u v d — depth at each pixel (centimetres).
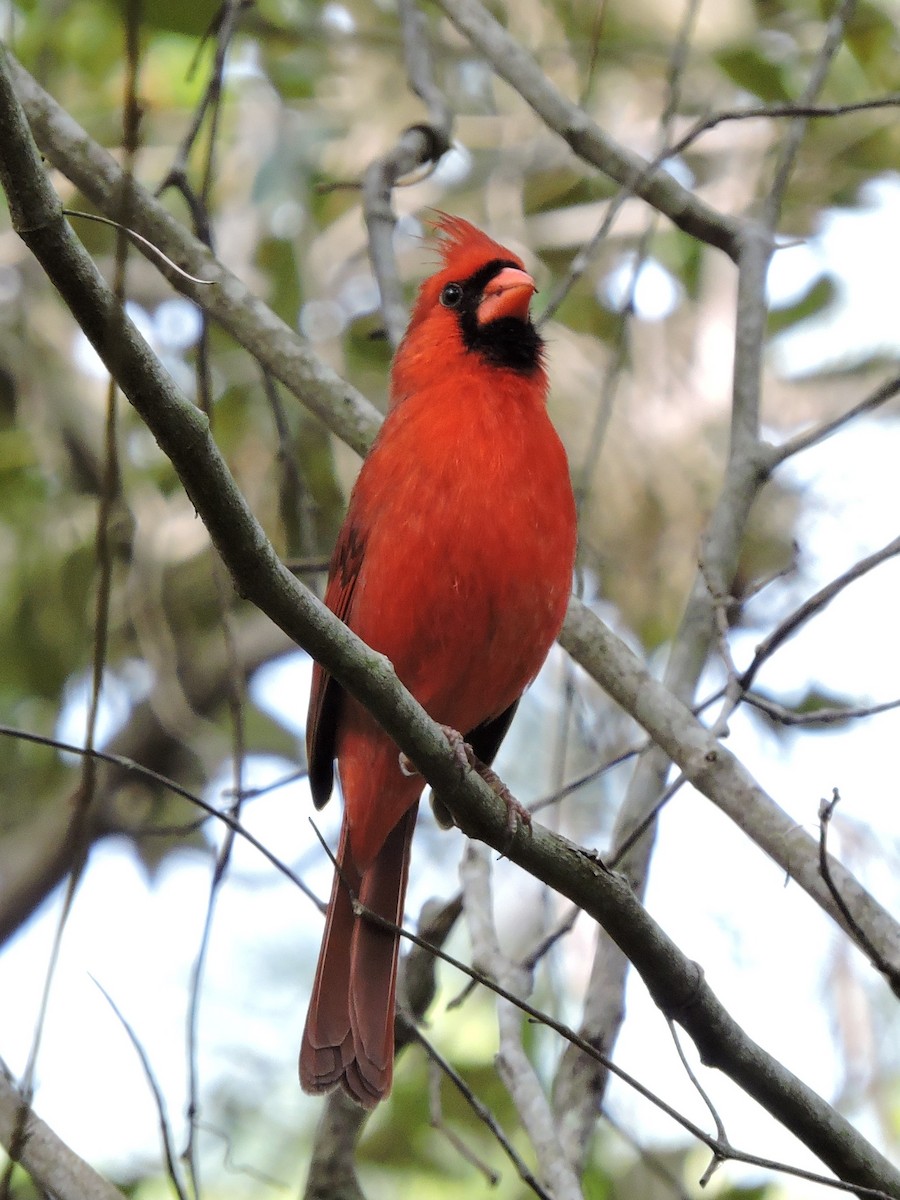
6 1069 730
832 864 704
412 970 888
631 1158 1002
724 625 746
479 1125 1063
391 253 967
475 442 775
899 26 1230
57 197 509
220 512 549
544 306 1255
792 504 1255
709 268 1313
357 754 825
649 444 1264
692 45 1268
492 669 805
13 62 895
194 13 1205
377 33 1293
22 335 1303
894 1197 639
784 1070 642
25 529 1296
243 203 1276
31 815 1376
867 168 1314
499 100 1337
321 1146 849
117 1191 702
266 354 889
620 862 795
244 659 1386
